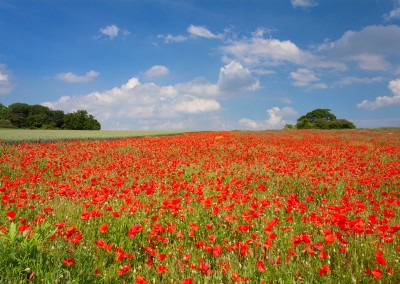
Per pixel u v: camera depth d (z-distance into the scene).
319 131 51.50
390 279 4.41
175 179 11.52
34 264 4.13
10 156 17.05
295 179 11.60
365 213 7.30
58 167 13.26
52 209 6.88
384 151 21.55
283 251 5.37
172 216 6.95
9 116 120.00
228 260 4.84
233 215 7.06
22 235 4.64
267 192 9.98
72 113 126.12
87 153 17.95
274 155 18.03
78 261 4.45
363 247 5.32
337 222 5.25
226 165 14.56
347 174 12.24
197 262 4.98
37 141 27.56
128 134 47.75
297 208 7.33
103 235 5.84
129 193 8.59
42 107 131.00
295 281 4.33
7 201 7.09
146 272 4.54
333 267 4.86
